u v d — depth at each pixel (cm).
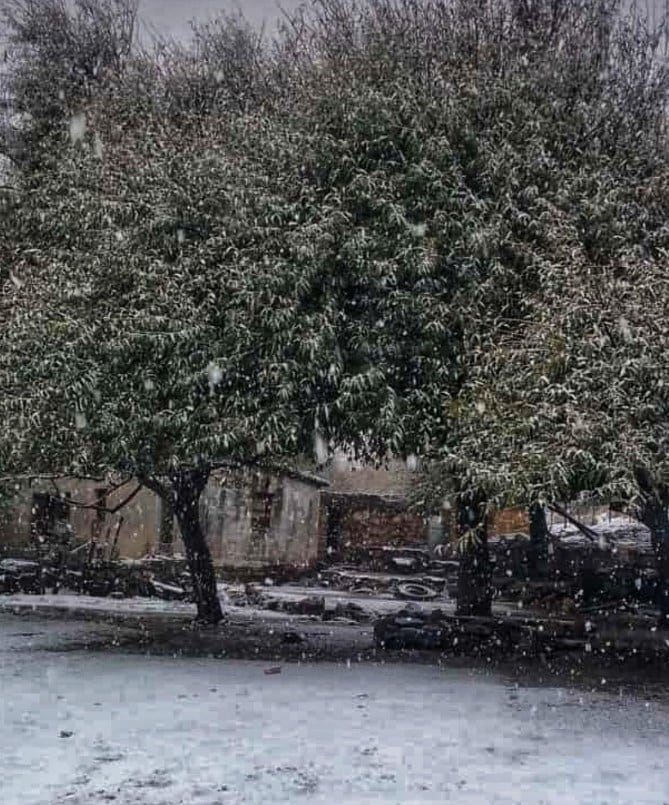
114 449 930
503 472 797
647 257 956
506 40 1166
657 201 1023
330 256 945
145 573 2022
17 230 1177
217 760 575
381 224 967
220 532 2383
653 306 818
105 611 1598
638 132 1134
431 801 498
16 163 1419
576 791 522
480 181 1016
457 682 895
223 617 1478
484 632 1161
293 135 1019
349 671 952
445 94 1045
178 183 1025
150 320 920
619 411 778
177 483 1428
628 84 1181
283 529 2573
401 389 975
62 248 1075
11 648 1082
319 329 920
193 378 923
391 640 1157
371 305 973
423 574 2589
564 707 780
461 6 1179
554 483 762
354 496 2880
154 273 965
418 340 963
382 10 1180
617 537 2131
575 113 1101
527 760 593
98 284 980
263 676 903
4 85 1480
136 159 1077
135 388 939
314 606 1711
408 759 587
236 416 929
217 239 976
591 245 990
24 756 577
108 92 1304
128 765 560
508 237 976
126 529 2250
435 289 967
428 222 977
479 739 650
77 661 980
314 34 1220
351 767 565
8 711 706
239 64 1335
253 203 977
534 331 858
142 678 873
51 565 2012
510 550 2108
